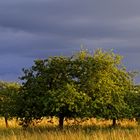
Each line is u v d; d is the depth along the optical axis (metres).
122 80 44.75
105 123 48.72
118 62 41.28
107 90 39.34
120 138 23.50
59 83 37.94
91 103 37.91
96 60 39.66
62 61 38.94
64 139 24.31
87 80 38.50
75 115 38.56
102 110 39.06
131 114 44.81
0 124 53.12
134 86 47.03
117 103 40.69
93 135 24.56
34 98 37.84
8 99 49.59
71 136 24.48
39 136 25.47
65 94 36.34
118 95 40.59
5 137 26.97
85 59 39.78
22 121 40.53
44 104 36.47
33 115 39.31
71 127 38.44
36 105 38.53
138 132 25.17
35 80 38.34
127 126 44.19
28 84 39.16
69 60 39.16
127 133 25.17
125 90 45.06
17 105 39.53
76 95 36.69
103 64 39.75
